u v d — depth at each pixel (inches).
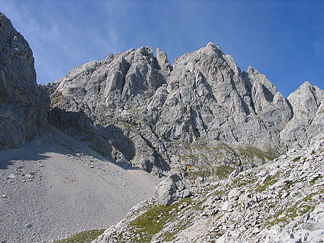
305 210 864.3
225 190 1512.1
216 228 1111.6
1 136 3986.2
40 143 4549.7
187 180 6195.9
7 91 4534.9
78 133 5659.5
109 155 5728.3
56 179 3695.9
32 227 2650.1
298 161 1264.8
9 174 3341.5
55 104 6215.6
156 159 6451.8
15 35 5216.5
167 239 1315.2
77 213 3211.1
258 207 1070.4
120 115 7637.8
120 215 3563.0
